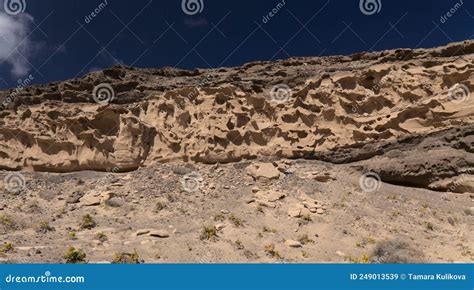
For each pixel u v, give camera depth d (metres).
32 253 9.80
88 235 11.74
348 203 14.76
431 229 13.16
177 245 10.88
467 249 11.53
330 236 12.23
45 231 12.06
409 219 13.80
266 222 13.11
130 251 10.28
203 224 12.83
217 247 10.88
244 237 11.74
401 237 12.27
